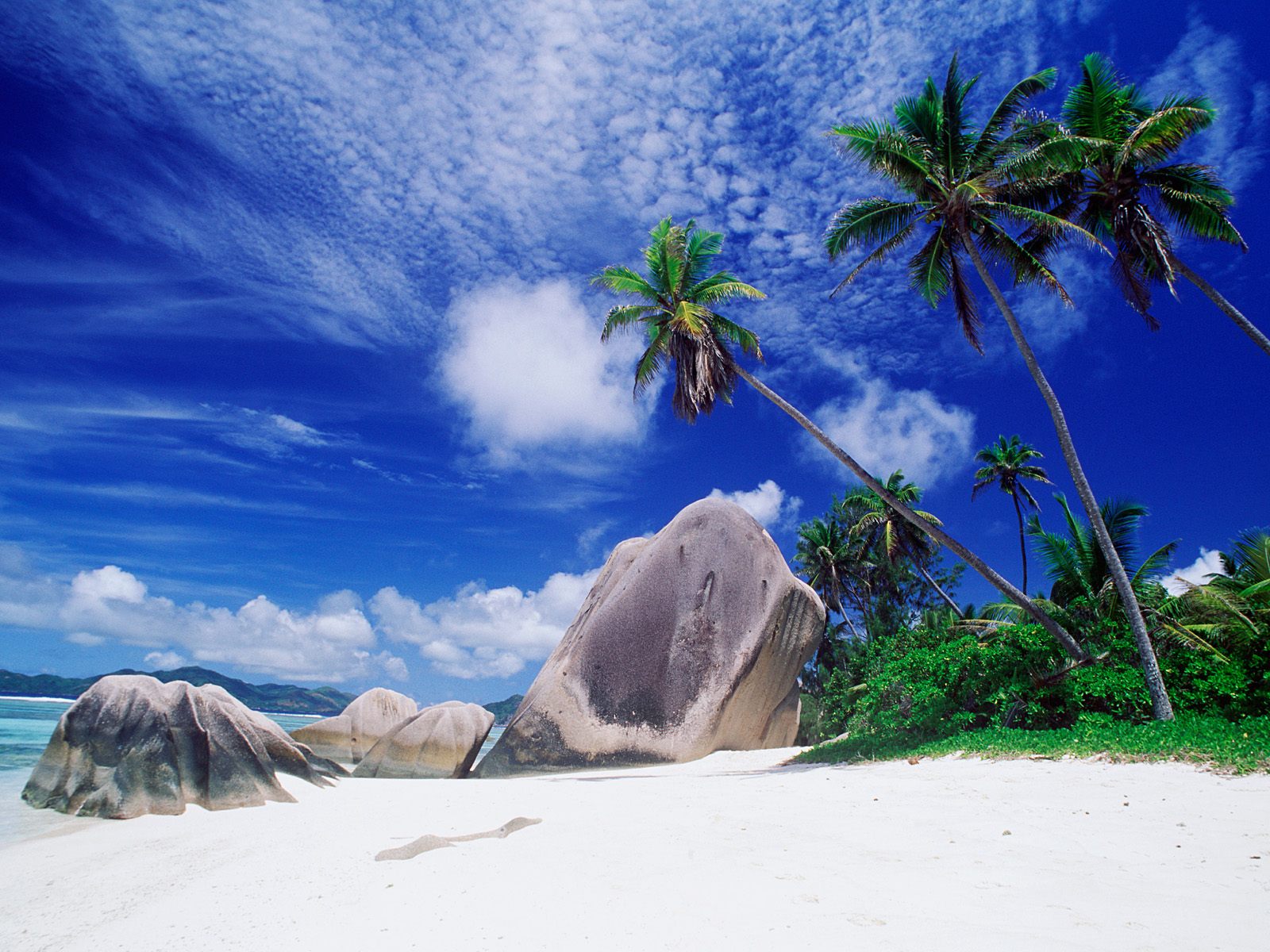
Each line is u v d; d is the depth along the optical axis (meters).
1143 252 14.82
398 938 3.35
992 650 13.89
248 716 10.12
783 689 18.62
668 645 17.38
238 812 7.92
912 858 4.64
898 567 32.28
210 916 3.98
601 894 3.91
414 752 16.52
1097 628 14.27
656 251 18.14
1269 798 6.06
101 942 3.66
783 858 4.68
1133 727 11.18
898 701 14.95
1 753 15.23
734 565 18.16
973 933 3.15
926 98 15.66
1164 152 14.40
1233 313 14.13
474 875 4.40
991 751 10.55
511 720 17.97
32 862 5.76
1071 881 4.00
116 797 7.81
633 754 16.19
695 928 3.32
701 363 16.94
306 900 4.14
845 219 15.95
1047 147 13.68
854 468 16.19
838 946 3.03
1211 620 14.09
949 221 15.42
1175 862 4.36
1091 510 13.31
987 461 31.16
